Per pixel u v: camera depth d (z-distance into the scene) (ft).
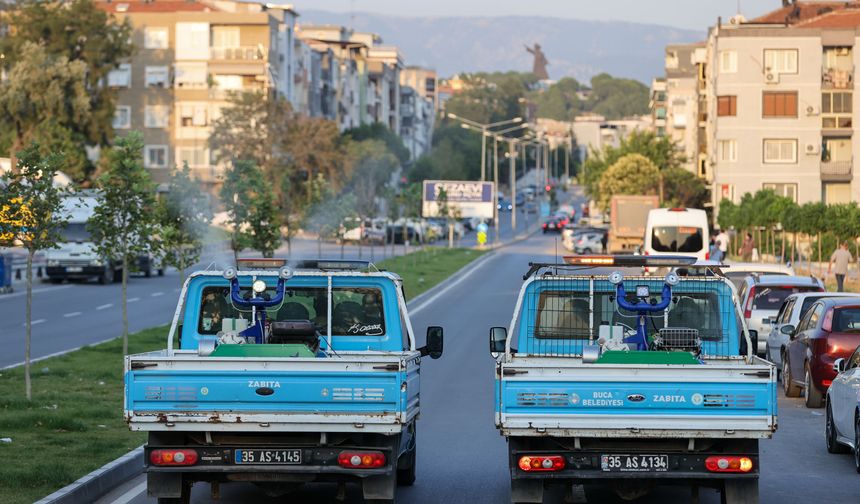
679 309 116.47
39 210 173.47
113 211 224.12
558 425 97.96
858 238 594.24
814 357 184.44
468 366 240.12
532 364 99.66
